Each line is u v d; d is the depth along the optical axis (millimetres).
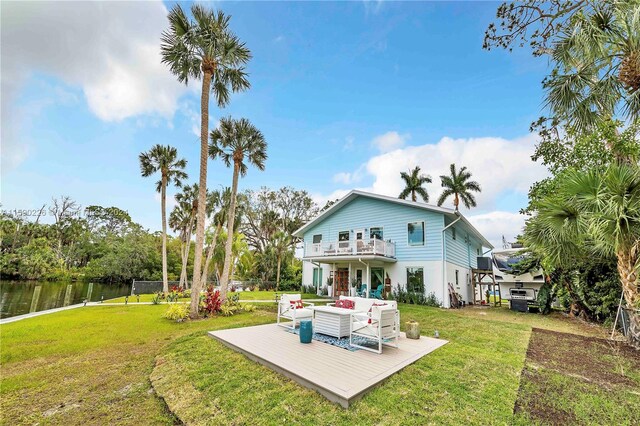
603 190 5367
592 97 5867
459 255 15711
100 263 32188
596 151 7793
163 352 5320
